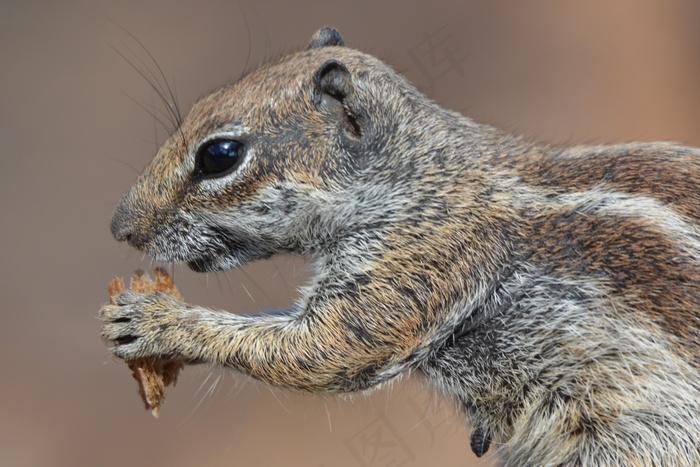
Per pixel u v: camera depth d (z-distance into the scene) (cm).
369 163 159
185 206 159
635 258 158
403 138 159
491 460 160
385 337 158
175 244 159
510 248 158
